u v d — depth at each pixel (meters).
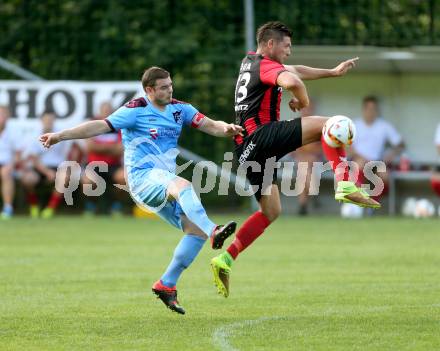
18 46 58.19
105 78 57.94
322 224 47.41
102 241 39.81
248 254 35.34
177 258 21.83
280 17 56.78
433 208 52.78
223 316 22.23
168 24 58.28
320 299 24.73
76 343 19.05
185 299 24.95
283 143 22.92
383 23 56.72
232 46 57.72
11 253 35.47
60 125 51.50
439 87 52.56
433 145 52.94
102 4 58.12
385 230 44.22
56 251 36.12
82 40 58.00
